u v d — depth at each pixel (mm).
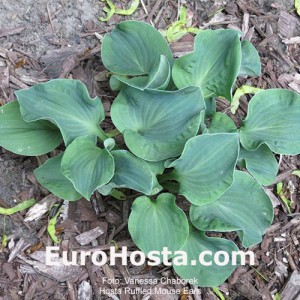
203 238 307
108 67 331
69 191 299
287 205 345
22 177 320
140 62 331
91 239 318
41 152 307
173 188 320
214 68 315
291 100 320
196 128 290
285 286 327
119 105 305
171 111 296
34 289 306
